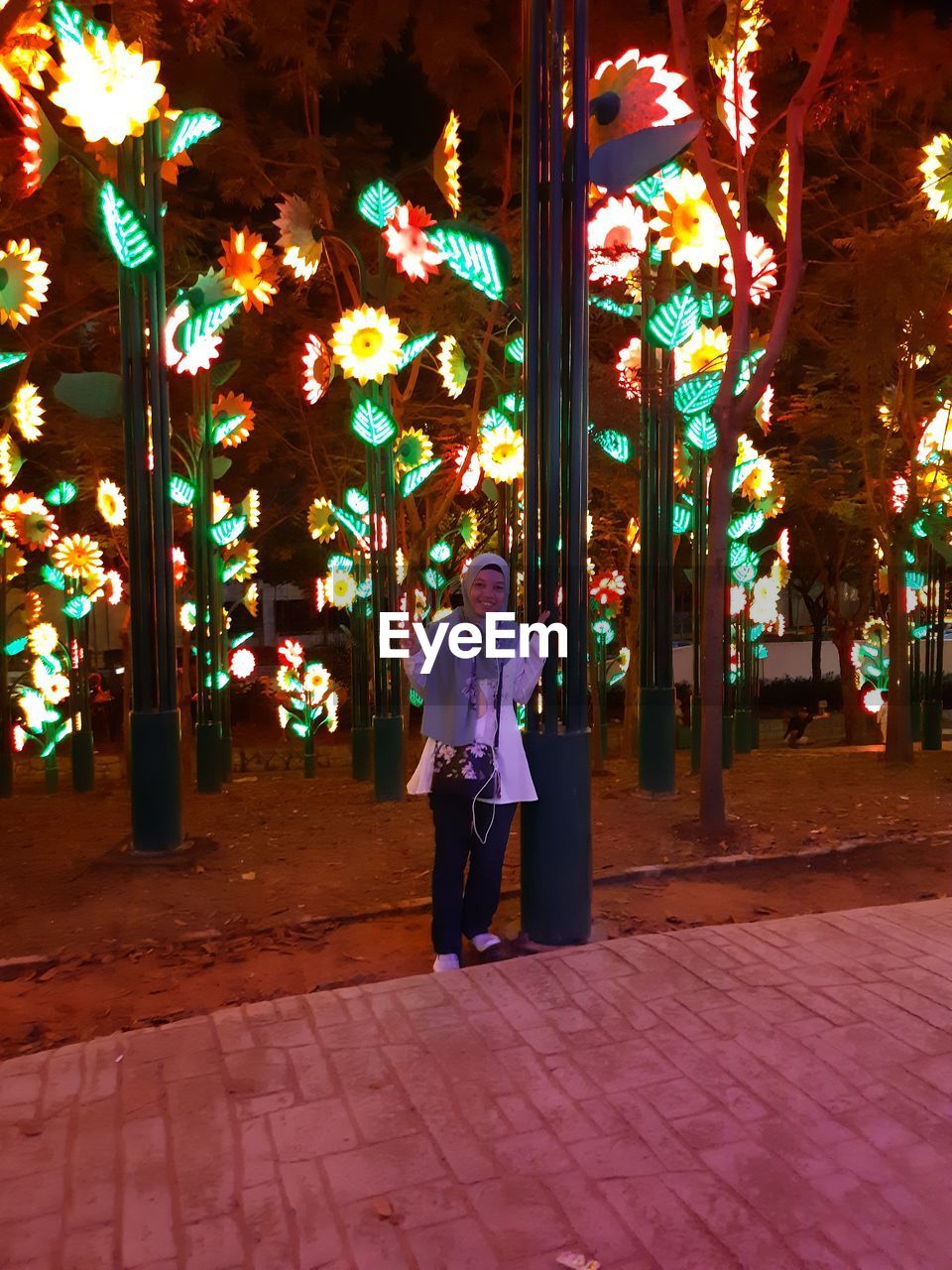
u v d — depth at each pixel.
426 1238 2.50
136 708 6.57
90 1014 4.23
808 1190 2.68
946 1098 3.14
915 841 6.57
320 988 4.46
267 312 13.17
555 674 4.54
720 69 6.80
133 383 6.55
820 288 8.85
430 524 11.13
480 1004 3.90
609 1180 2.73
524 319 4.50
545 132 4.43
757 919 5.27
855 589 24.97
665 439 8.30
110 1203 2.67
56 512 14.45
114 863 6.32
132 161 6.59
